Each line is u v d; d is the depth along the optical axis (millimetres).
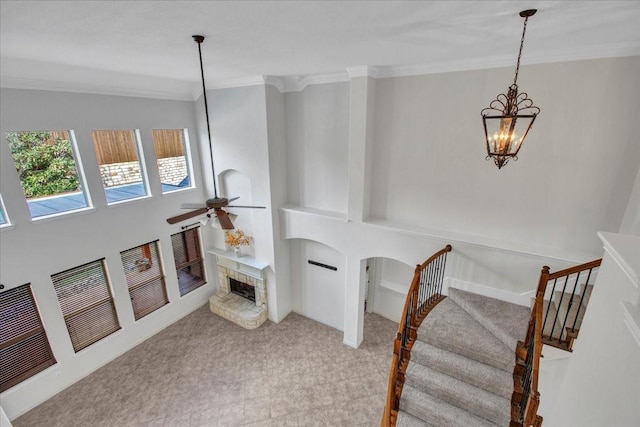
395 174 5105
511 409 3350
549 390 3646
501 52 3688
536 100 3854
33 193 4727
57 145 4883
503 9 2264
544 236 4199
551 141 3885
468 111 4305
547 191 4047
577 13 2346
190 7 2158
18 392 4738
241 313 6902
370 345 6277
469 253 4504
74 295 5312
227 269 7371
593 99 3572
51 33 2717
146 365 5793
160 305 6707
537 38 3061
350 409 4938
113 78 5059
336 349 6195
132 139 5820
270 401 5082
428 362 3934
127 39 2959
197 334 6629
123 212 5723
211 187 6965
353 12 2291
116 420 4750
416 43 3219
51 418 4762
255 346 6285
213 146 6586
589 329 2318
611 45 3336
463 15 2379
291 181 6363
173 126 6309
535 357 2873
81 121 4980
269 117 5676
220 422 4738
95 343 5633
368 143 5035
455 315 4395
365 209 5371
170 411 4906
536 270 4121
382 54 3744
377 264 6789
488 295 4523
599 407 1955
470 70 4152
